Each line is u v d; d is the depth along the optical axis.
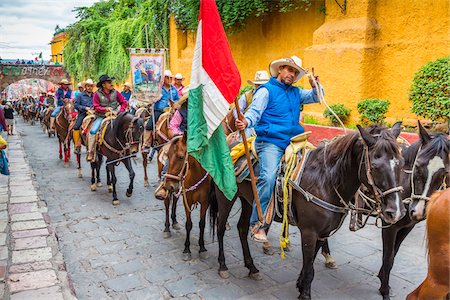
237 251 5.85
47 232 6.22
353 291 4.60
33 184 9.69
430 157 4.07
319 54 11.17
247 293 4.59
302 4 12.70
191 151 4.20
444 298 3.51
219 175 4.32
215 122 4.14
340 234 6.46
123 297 4.49
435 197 3.51
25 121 36.81
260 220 4.37
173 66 19.30
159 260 5.51
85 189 9.61
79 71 26.91
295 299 4.44
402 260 5.40
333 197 4.02
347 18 10.77
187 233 5.57
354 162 3.88
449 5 8.85
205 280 4.92
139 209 7.96
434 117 8.09
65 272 4.89
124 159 8.68
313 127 10.35
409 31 9.70
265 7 13.12
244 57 15.56
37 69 44.91
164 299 4.46
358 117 10.25
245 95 6.03
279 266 5.31
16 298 4.18
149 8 20.05
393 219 3.40
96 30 25.55
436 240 3.41
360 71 10.16
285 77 4.41
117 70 22.39
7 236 6.05
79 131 10.42
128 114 8.52
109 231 6.66
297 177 4.19
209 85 4.13
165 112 9.08
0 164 7.17
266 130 4.44
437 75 8.00
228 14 14.38
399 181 3.46
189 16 16.28
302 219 4.18
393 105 10.17
